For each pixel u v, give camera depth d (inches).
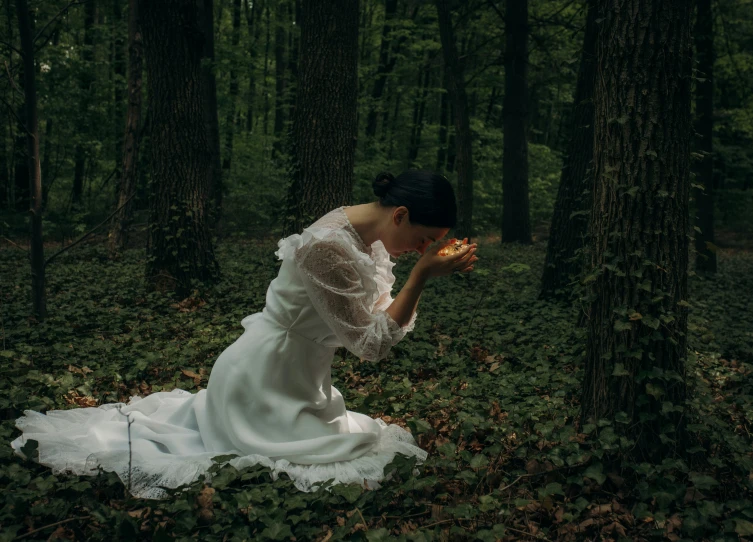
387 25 911.0
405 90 976.3
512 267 315.6
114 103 867.4
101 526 107.2
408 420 150.9
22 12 223.1
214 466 117.2
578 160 343.0
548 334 259.0
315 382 127.0
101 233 682.8
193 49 334.6
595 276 135.0
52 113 772.0
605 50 132.6
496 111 1316.4
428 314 292.5
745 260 719.1
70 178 939.3
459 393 179.0
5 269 432.1
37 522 107.3
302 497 110.9
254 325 127.8
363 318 115.3
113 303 304.3
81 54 858.8
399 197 111.3
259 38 1005.8
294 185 333.7
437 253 115.4
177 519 102.4
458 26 617.0
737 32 649.0
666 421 128.3
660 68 126.0
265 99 1045.2
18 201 789.9
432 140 1108.5
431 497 120.0
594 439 131.6
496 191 1080.8
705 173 513.7
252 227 764.0
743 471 124.6
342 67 325.1
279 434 123.3
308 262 112.9
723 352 242.4
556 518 112.3
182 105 332.2
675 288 129.6
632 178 128.9
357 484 114.7
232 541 100.0
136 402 145.9
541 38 666.2
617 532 108.3
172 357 209.0
